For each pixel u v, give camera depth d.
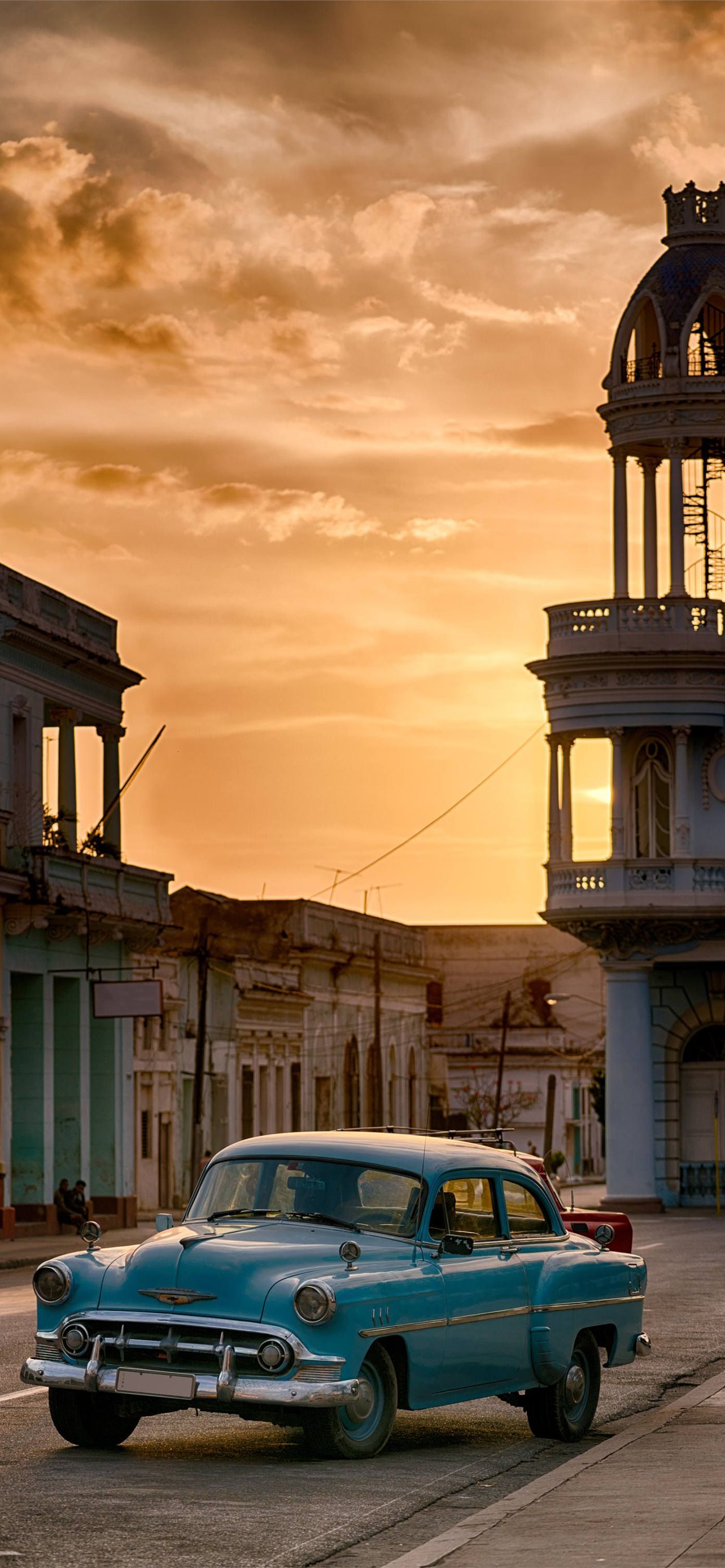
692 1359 25.88
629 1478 16.16
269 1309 16.08
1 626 60.34
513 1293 18.25
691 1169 82.25
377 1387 16.92
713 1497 15.19
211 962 89.62
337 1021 106.94
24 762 62.88
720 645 79.81
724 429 80.12
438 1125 133.00
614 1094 81.25
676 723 79.62
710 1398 21.61
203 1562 13.24
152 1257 16.80
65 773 68.38
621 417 81.25
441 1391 17.39
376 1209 17.70
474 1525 14.12
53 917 62.53
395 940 118.50
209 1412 17.94
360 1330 16.30
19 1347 25.39
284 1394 15.81
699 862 79.44
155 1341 16.31
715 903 79.06
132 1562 13.20
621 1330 19.92
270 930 101.75
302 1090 101.06
